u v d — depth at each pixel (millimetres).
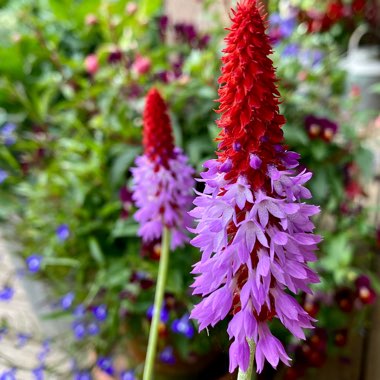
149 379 178
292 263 104
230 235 110
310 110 310
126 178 314
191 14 463
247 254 101
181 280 256
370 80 477
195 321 242
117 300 268
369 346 275
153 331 179
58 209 314
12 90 354
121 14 384
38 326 319
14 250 335
